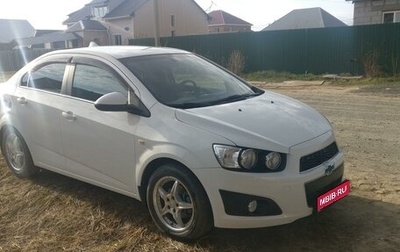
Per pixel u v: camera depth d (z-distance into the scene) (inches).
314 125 154.9
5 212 181.9
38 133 194.9
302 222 160.1
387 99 445.7
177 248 145.6
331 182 147.6
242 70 810.8
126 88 163.0
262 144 135.7
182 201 146.3
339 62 706.2
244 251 142.5
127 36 1785.2
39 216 176.6
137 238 153.8
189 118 145.6
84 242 154.6
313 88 597.6
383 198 178.1
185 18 1923.0
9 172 225.0
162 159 147.6
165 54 189.0
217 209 136.3
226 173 133.5
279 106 165.6
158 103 154.6
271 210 134.3
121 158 160.6
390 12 722.8
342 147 257.6
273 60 784.9
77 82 180.9
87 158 174.4
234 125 141.0
